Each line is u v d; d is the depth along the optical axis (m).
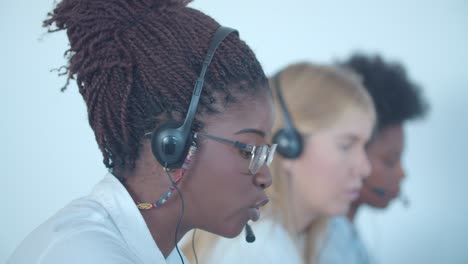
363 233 2.12
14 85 1.87
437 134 2.21
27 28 1.87
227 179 0.82
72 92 1.89
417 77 2.18
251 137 0.83
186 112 0.79
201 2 2.02
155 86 0.79
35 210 1.88
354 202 2.11
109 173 0.87
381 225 2.16
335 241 1.92
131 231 0.80
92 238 0.74
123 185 0.84
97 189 0.85
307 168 1.75
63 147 1.89
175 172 0.80
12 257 0.77
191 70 0.80
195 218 0.84
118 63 0.78
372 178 2.11
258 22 2.05
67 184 1.90
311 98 1.77
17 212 1.88
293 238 1.66
